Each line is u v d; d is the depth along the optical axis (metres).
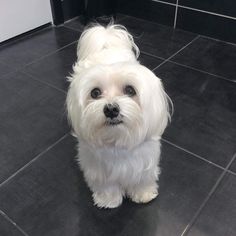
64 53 2.29
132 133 1.02
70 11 2.67
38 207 1.35
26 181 1.45
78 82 0.99
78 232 1.27
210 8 2.33
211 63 2.15
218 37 2.41
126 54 1.27
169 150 1.57
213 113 1.77
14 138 1.66
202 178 1.44
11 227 1.29
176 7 2.47
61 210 1.34
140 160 1.16
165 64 2.15
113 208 1.34
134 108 0.97
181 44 2.36
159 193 1.38
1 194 1.40
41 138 1.66
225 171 1.47
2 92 1.95
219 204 1.34
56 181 1.45
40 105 1.86
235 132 1.65
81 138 1.08
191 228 1.26
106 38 1.29
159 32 2.52
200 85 1.97
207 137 1.63
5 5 2.27
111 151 1.10
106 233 1.26
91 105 0.97
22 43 2.41
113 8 2.66
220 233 1.25
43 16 2.54
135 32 2.52
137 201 1.35
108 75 0.97
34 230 1.28
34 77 2.07
